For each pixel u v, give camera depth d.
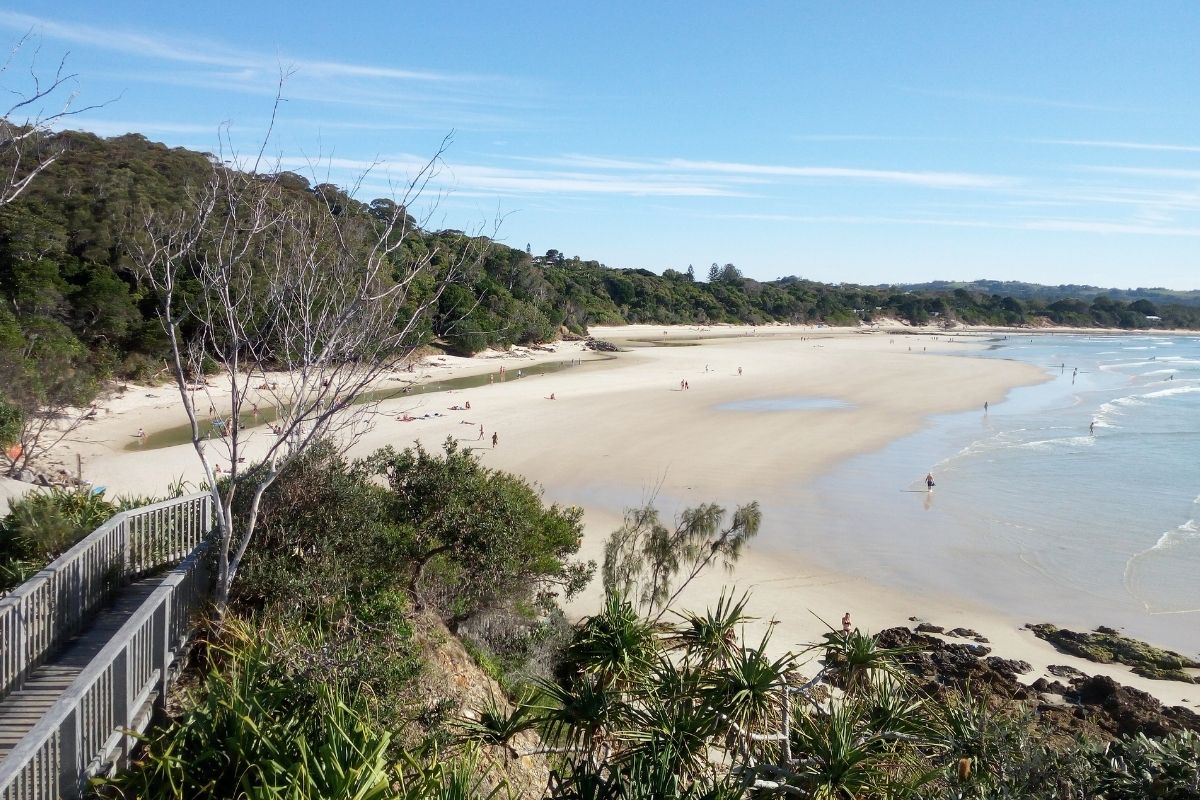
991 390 75.25
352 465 12.44
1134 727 17.12
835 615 23.56
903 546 30.16
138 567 10.54
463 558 12.41
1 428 26.72
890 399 66.88
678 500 35.25
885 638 21.89
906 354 114.94
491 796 6.87
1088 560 29.20
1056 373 94.31
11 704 7.20
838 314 194.25
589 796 6.76
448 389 64.62
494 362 84.81
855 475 40.66
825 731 7.47
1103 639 22.48
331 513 10.44
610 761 7.45
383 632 9.09
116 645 6.39
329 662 7.40
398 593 10.71
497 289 96.69
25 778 5.12
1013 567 28.36
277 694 6.76
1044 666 20.98
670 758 6.84
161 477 33.22
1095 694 19.12
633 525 24.75
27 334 45.19
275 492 10.23
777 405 61.62
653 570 20.20
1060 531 32.38
